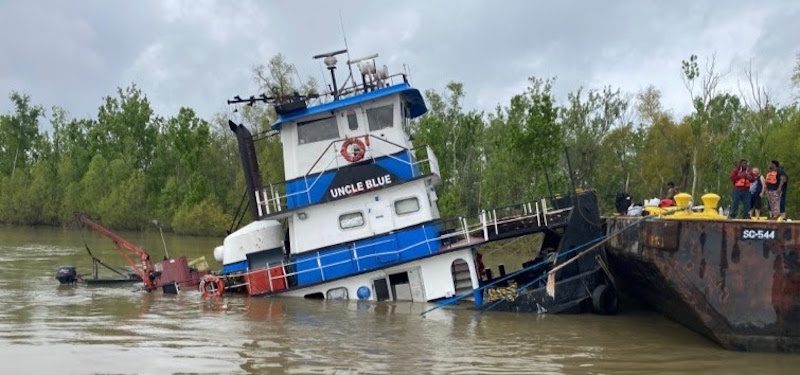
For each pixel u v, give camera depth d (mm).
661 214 15773
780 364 13508
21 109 87375
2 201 74375
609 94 49125
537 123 35281
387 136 20641
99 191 68125
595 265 18562
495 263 31062
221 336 15711
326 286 20578
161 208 62875
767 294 14016
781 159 35906
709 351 14539
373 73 21141
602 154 47688
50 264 31344
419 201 20172
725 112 48594
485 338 15719
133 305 19938
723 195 39781
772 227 13938
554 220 19719
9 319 17312
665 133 43469
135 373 12508
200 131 59875
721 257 14250
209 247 44344
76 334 15609
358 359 13742
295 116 20625
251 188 21625
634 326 17047
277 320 17656
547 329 16719
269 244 21781
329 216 20469
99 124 78250
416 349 14641
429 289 19906
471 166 52000
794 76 40750
